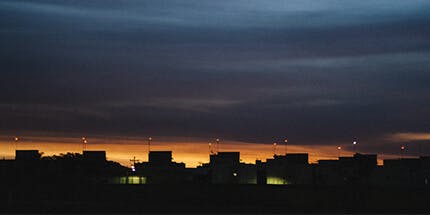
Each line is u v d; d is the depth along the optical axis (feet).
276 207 252.21
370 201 273.13
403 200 273.13
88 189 282.15
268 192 277.23
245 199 273.75
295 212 237.45
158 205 246.06
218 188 280.51
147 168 355.15
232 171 330.13
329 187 282.15
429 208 265.13
